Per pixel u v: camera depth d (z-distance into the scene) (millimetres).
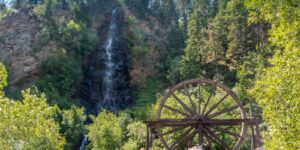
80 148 60438
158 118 27844
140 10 113812
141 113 56781
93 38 92375
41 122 28281
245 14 69188
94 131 47344
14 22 92688
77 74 83438
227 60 74938
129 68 91750
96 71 89625
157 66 92938
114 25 100938
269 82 15562
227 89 28188
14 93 76938
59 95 78688
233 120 27562
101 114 55938
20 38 89062
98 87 87500
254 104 46562
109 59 91250
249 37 70438
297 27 14703
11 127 23953
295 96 14812
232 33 70062
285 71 14945
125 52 94500
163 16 114750
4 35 89188
